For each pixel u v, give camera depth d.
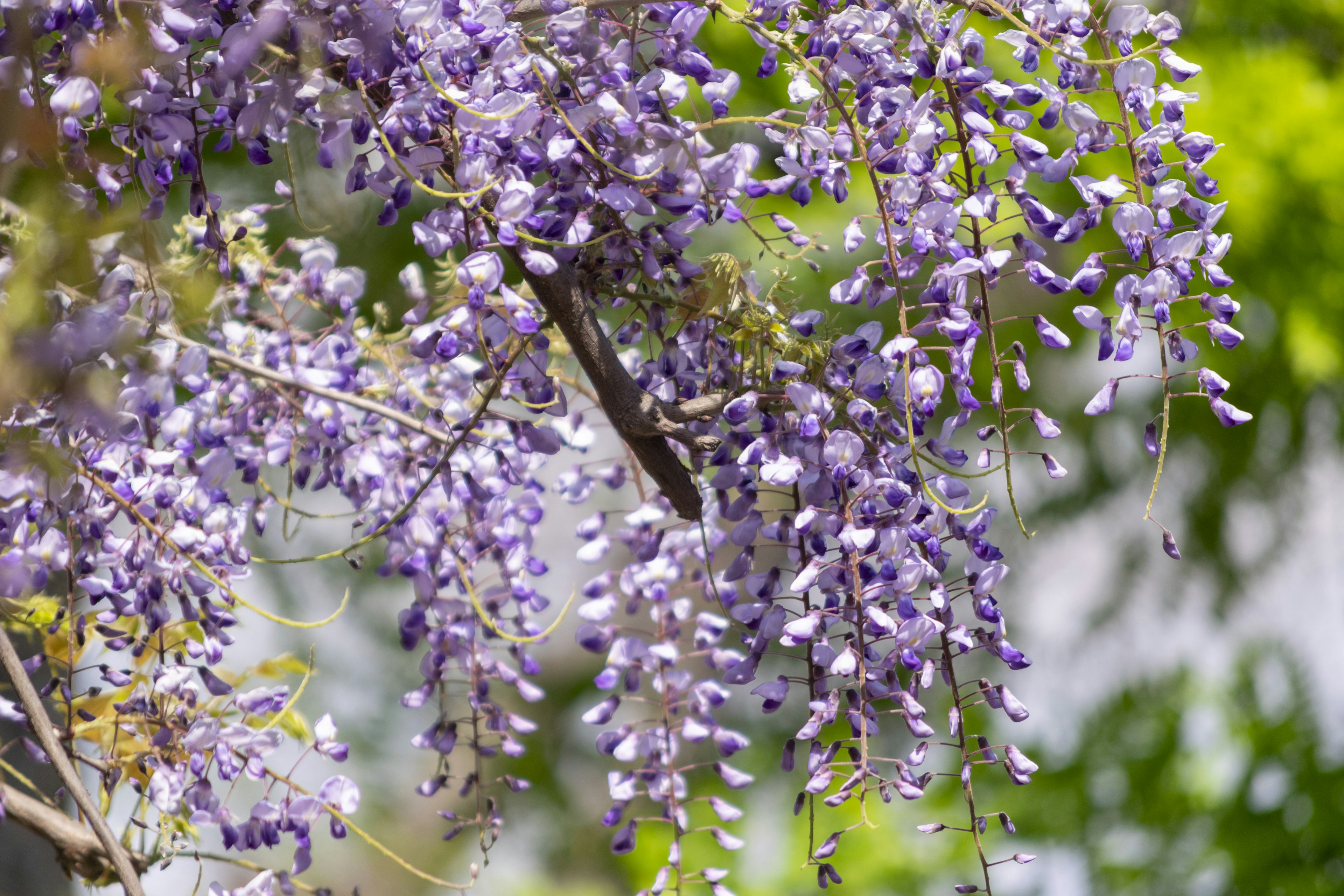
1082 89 2.91
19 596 2.97
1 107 2.76
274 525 5.79
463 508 3.05
